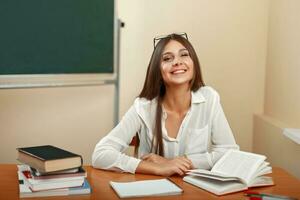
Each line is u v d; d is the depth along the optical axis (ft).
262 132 9.04
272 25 9.15
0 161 8.31
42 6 7.36
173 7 9.27
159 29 9.26
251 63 9.70
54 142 8.73
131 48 9.16
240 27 9.55
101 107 9.09
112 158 5.49
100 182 4.98
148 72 6.27
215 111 6.16
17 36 7.11
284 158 7.55
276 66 8.80
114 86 9.09
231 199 4.43
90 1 8.01
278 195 4.53
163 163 5.44
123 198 4.39
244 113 9.85
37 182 4.36
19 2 7.07
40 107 8.49
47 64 7.55
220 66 9.61
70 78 7.91
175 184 4.86
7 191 4.52
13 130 8.32
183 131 6.12
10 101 8.19
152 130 6.16
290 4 7.91
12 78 7.14
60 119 8.72
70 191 4.48
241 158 5.20
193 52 6.17
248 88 9.77
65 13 7.67
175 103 6.17
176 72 5.93
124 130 6.08
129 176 5.24
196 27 9.41
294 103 7.66
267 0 9.52
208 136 6.15
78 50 7.95
